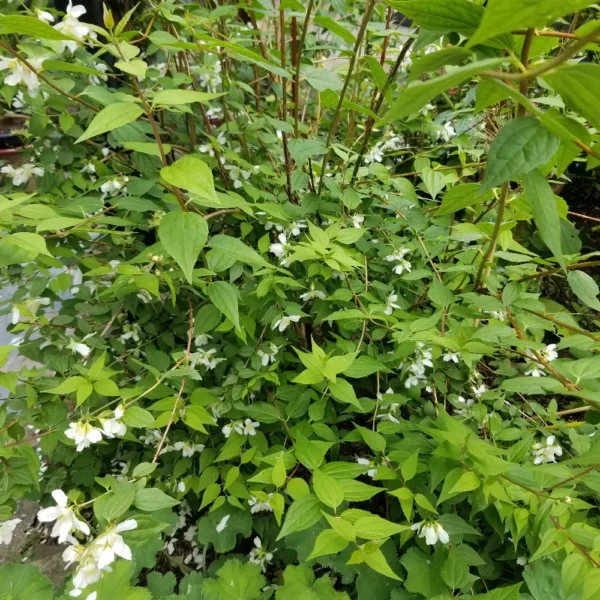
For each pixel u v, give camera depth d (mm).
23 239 374
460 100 842
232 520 540
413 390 542
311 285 543
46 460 643
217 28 689
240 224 629
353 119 698
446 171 655
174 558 631
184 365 468
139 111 343
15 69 441
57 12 435
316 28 911
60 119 559
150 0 578
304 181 559
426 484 480
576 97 250
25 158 646
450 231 600
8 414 501
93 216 503
